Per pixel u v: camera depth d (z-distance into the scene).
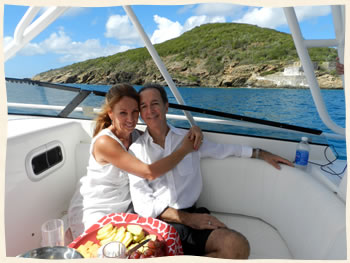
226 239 1.25
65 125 1.88
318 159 1.76
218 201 1.80
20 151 1.49
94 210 1.52
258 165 1.68
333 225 1.12
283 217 1.55
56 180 1.79
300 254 1.34
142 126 2.04
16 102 2.05
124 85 1.49
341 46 1.32
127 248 1.09
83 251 1.07
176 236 1.21
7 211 1.41
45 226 1.17
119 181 1.57
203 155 1.76
